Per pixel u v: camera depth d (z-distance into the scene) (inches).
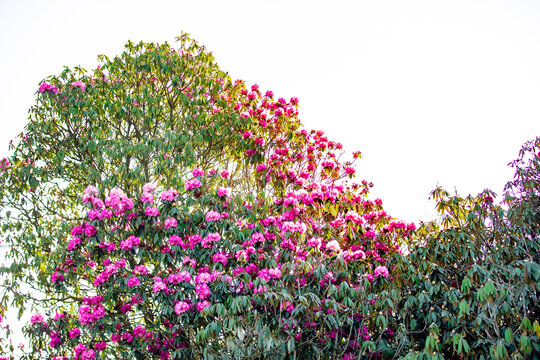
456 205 221.5
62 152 249.0
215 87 278.7
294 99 294.8
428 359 160.4
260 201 241.9
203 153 279.9
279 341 184.7
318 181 282.4
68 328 224.2
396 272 204.7
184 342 215.8
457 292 186.7
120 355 230.1
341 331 206.5
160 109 275.7
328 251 215.5
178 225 229.0
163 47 284.2
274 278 203.5
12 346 229.5
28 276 237.8
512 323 181.5
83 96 255.0
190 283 210.5
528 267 161.8
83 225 226.8
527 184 229.6
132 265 239.8
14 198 249.6
